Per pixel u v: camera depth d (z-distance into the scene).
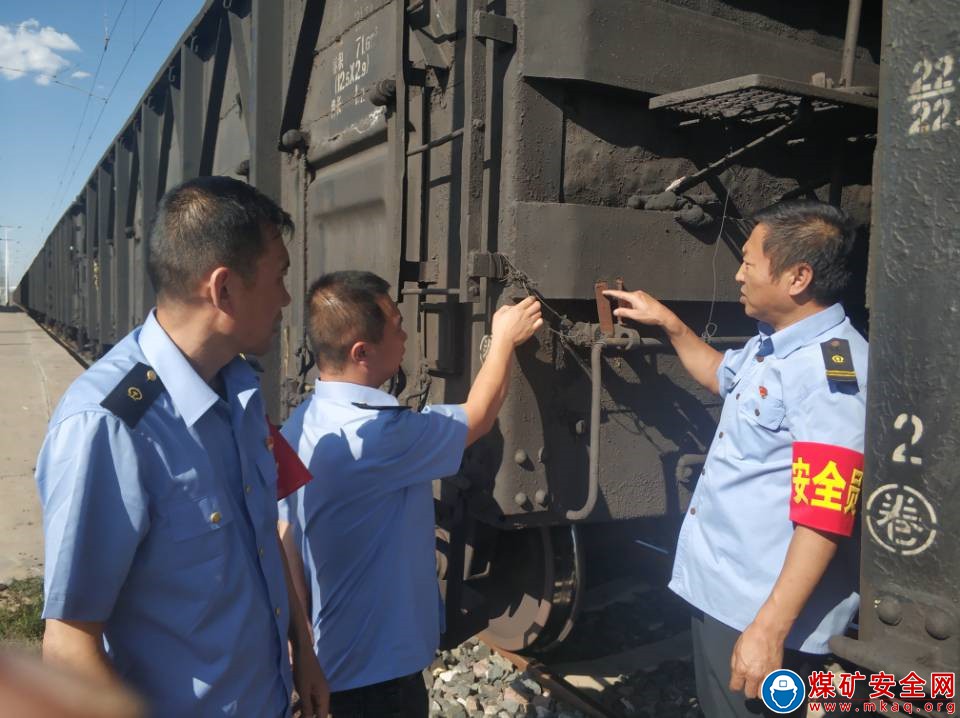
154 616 1.30
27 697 0.32
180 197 1.38
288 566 1.76
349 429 1.90
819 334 1.76
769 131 2.92
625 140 2.68
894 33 1.46
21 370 13.51
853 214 3.14
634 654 3.32
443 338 2.85
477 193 2.52
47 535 1.20
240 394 1.48
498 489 2.54
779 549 1.77
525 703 2.94
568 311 2.58
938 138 1.39
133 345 1.38
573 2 2.49
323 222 3.97
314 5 4.01
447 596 2.76
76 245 15.51
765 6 2.93
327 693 1.76
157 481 1.29
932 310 1.40
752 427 1.81
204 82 6.55
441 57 2.86
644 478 2.71
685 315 2.80
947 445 1.37
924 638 1.40
